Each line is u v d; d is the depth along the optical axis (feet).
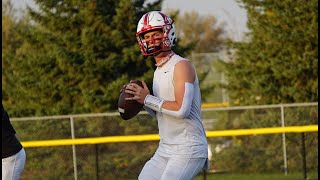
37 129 134.62
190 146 50.78
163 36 50.52
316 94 150.71
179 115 49.06
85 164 134.41
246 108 128.98
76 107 151.94
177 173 50.52
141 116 136.98
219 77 241.35
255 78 156.76
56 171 133.90
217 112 143.13
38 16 157.17
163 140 52.06
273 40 154.10
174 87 50.01
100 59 151.94
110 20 155.22
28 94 154.20
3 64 158.61
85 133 134.82
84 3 154.51
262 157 137.08
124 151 135.95
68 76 153.58
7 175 58.54
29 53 156.66
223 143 138.51
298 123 135.13
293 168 133.69
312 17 150.61
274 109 137.90
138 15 156.66
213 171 137.90
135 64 154.81
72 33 155.12
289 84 154.51
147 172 52.54
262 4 156.35
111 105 150.82
